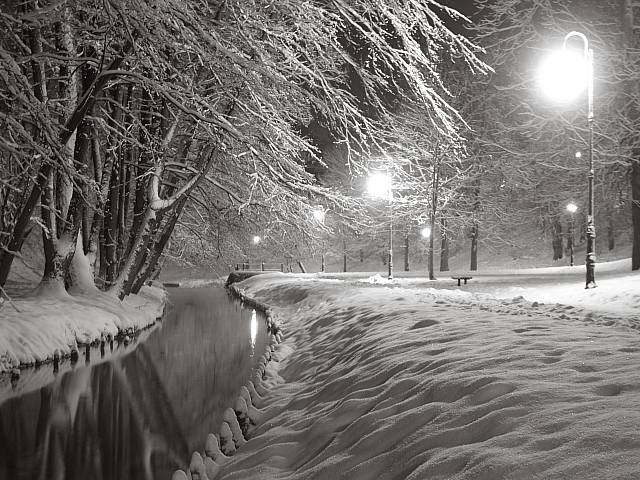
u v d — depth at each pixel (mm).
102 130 18172
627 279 18766
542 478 3365
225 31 11250
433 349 7215
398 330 9633
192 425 9469
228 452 7309
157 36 9547
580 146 27609
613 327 8859
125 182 21875
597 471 3234
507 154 37844
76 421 9773
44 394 11328
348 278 36469
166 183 21328
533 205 50750
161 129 19609
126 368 13875
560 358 5727
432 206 34281
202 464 6445
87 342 14930
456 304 13211
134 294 24422
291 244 25562
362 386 7242
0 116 9594
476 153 38656
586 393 4488
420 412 5207
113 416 10047
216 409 10383
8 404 10703
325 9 10633
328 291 22688
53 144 10070
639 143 23719
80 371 13297
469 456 3955
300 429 7016
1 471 7637
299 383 9969
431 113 10641
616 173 30172
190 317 25750
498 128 37844
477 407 4770
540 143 34156
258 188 19156
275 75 10180
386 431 5219
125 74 11812
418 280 29406
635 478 3043
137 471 7602
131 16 8953
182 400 11055
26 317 13781
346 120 11320
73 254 17359
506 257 52656
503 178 40625
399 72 10344
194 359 15258
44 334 13383
